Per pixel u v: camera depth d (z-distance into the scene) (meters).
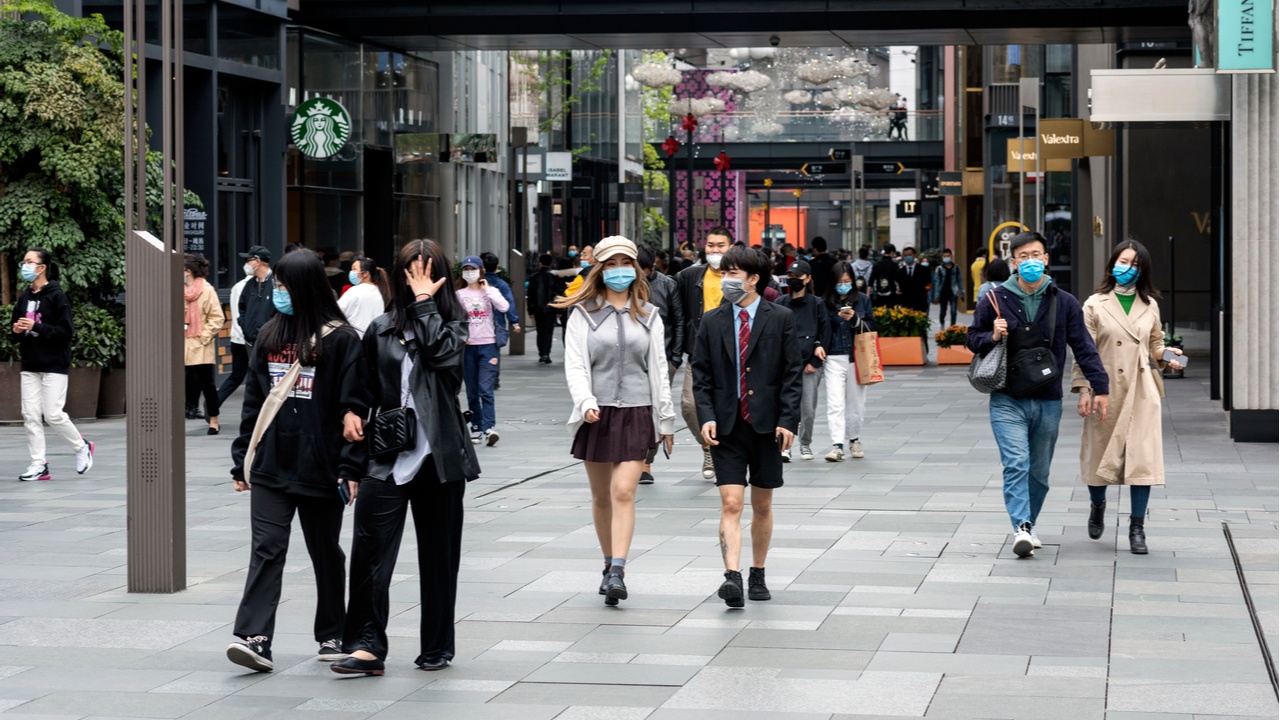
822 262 30.34
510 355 35.94
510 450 17.78
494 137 36.03
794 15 27.34
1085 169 42.69
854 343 16.73
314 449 7.75
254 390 7.88
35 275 15.09
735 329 9.18
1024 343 10.70
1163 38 29.14
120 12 23.31
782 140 81.56
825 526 12.04
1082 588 9.54
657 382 9.48
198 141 25.20
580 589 9.63
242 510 13.05
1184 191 36.47
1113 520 12.28
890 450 17.50
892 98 65.06
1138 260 10.94
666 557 10.75
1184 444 17.41
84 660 7.88
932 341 40.84
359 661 7.49
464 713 6.84
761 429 9.11
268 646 7.69
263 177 27.67
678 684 7.30
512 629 8.52
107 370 21.25
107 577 10.10
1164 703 6.87
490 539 11.52
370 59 34.34
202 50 24.98
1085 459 11.13
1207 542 11.20
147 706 7.00
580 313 9.50
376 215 36.16
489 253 23.41
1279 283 17.22
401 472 7.49
